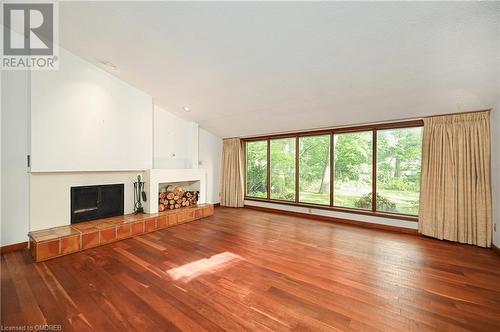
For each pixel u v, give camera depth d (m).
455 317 1.54
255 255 2.59
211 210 4.75
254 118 4.35
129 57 2.74
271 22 1.86
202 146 5.41
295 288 1.89
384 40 1.90
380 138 3.93
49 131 2.67
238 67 2.65
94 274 2.10
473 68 2.14
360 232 3.56
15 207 2.61
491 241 2.83
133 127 3.59
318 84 2.81
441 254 2.65
